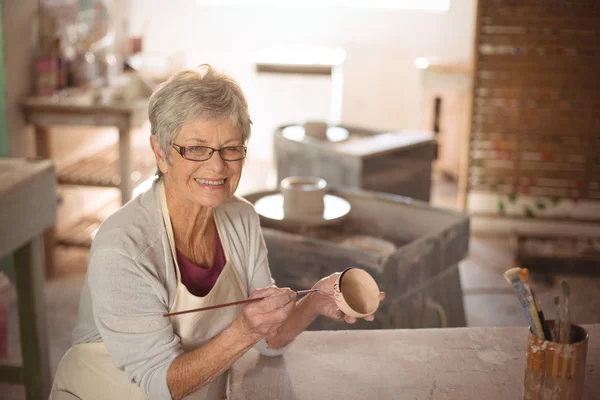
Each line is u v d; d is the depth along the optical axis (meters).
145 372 1.43
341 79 6.40
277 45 6.37
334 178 3.73
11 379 2.73
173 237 1.53
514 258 4.30
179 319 1.52
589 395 1.46
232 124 1.42
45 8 4.22
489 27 4.57
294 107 6.44
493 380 1.53
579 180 4.71
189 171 1.44
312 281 2.43
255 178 6.03
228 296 1.61
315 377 1.54
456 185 5.92
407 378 1.54
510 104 4.66
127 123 3.98
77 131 4.72
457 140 5.91
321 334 1.74
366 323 2.36
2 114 3.89
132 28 6.30
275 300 1.36
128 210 1.52
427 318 2.51
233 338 1.39
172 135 1.42
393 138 3.99
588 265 4.22
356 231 2.95
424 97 5.86
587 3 4.43
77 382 1.55
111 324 1.43
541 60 4.55
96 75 4.61
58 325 3.53
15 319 3.55
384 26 6.24
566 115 4.61
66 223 4.52
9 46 3.90
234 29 6.36
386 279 2.27
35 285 2.69
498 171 4.79
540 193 4.78
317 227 2.92
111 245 1.44
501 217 4.86
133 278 1.44
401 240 2.84
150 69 5.08
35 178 2.60
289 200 2.78
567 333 1.29
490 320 3.70
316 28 6.30
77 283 4.03
